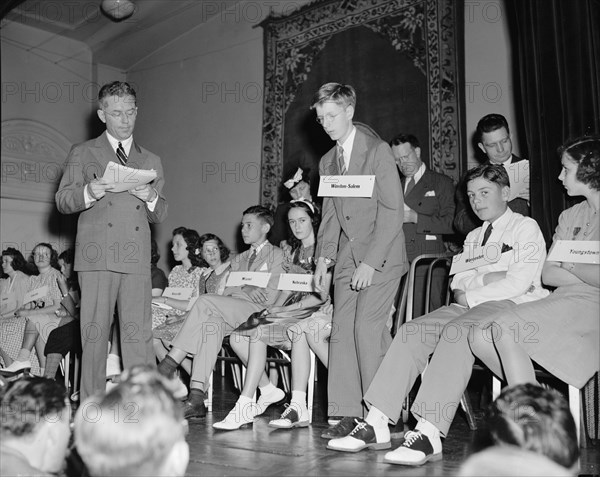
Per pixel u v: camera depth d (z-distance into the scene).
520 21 3.34
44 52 7.97
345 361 2.96
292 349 3.25
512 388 1.51
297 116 6.52
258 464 2.36
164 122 7.80
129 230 3.03
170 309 4.43
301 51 6.55
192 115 7.52
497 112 5.09
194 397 3.25
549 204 3.15
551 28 3.17
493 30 5.15
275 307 3.59
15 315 4.96
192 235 4.81
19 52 7.76
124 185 2.86
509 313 2.47
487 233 2.94
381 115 5.85
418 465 2.36
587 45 3.12
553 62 3.16
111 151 3.11
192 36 7.57
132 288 3.05
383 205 2.87
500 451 1.33
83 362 2.96
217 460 2.42
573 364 2.46
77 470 1.88
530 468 1.27
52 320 4.77
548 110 3.16
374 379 2.68
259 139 6.87
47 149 7.96
